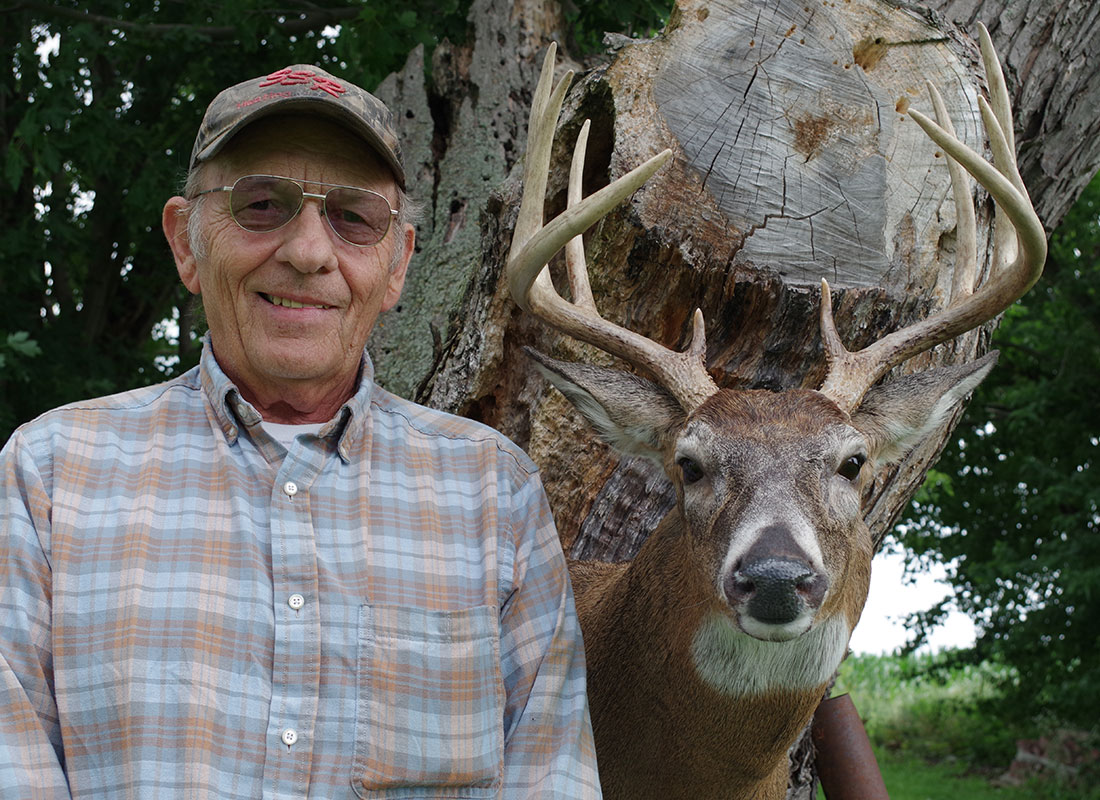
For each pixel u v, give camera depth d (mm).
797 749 4945
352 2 8953
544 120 3744
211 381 2996
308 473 2906
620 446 3871
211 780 2596
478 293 4961
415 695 2781
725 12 4742
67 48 8672
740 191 4359
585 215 3422
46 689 2660
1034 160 5945
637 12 7699
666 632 3689
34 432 2854
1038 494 15242
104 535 2752
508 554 3023
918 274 4375
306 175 3115
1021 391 15195
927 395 3732
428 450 3121
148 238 11078
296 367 3109
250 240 3080
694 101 4527
